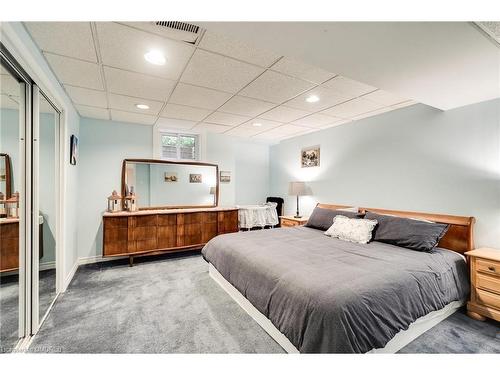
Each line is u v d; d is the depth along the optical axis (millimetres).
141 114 3543
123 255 3430
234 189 5074
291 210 5172
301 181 4832
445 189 2756
